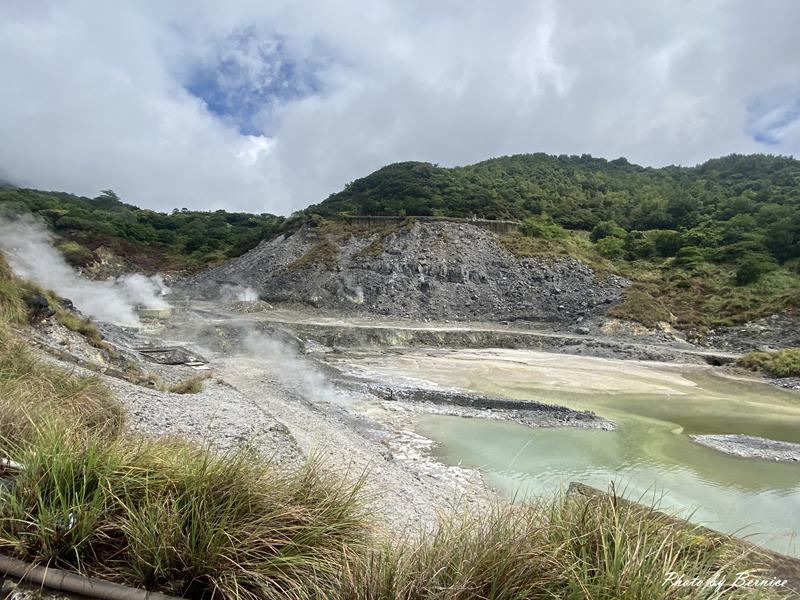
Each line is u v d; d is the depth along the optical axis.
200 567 2.74
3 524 2.68
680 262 52.09
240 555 2.87
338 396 18.58
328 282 49.88
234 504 3.21
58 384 6.47
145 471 3.25
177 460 3.56
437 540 3.13
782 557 4.28
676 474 12.36
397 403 18.33
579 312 42.44
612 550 2.96
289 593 2.69
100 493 2.96
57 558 2.65
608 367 28.00
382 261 51.38
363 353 31.72
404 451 13.05
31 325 12.05
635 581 2.57
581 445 14.38
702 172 104.75
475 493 10.20
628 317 38.97
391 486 8.48
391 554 3.02
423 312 45.31
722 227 59.31
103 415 6.05
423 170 91.25
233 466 3.47
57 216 69.06
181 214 102.31
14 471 3.21
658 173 109.75
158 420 7.80
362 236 57.56
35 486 2.87
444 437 14.62
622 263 55.44
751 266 43.28
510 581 2.66
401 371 25.27
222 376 18.70
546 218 72.88
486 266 50.28
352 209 72.06
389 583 2.70
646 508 3.79
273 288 51.97
